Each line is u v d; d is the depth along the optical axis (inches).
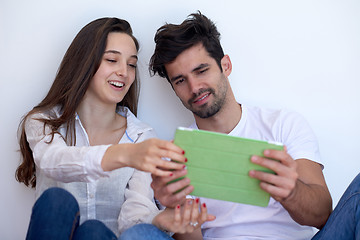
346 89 74.2
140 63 76.7
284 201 49.5
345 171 74.9
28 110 76.3
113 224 66.0
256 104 75.7
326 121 74.9
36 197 67.0
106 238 47.1
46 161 56.7
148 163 46.4
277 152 44.4
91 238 46.3
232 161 45.7
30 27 75.9
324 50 74.2
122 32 68.2
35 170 71.5
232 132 65.1
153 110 77.5
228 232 60.0
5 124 76.3
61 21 75.9
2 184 75.9
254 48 75.2
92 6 76.1
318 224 55.5
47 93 74.2
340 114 74.5
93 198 65.3
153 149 45.8
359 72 73.9
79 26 76.1
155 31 76.4
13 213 75.9
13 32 76.0
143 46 76.6
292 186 45.3
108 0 76.1
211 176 47.0
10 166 75.9
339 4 73.5
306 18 74.2
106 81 65.9
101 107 67.9
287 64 74.9
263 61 75.2
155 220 54.2
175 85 65.5
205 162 46.2
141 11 76.3
